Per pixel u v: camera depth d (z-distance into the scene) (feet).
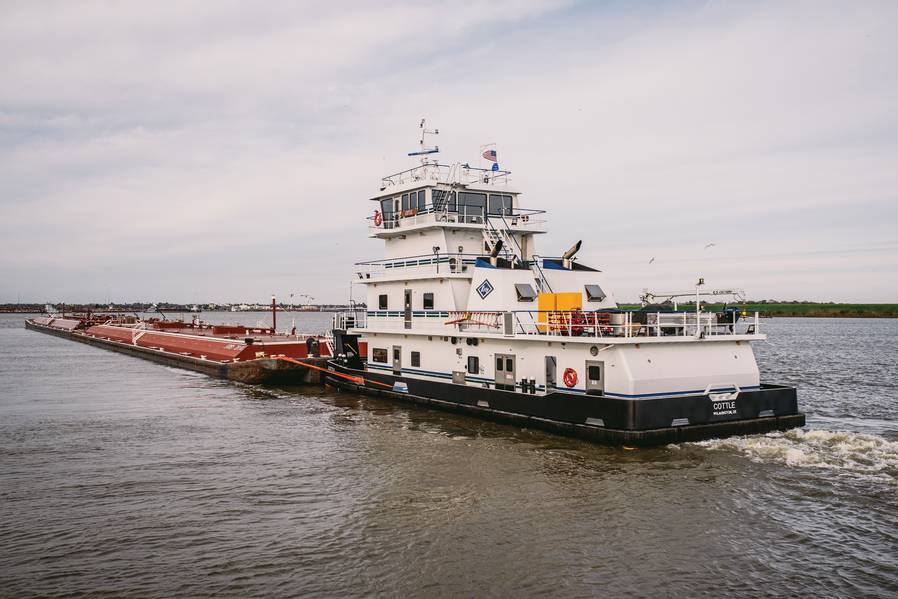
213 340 184.44
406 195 114.11
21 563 49.03
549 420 82.94
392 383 113.80
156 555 50.16
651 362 75.61
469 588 44.27
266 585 45.14
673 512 56.95
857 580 44.68
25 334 416.46
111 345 269.44
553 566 47.26
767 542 50.83
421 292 107.34
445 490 63.93
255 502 61.87
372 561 48.55
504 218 109.40
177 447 83.97
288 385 144.77
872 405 115.75
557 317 83.20
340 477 69.31
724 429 78.13
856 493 61.00
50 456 79.77
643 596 42.93
